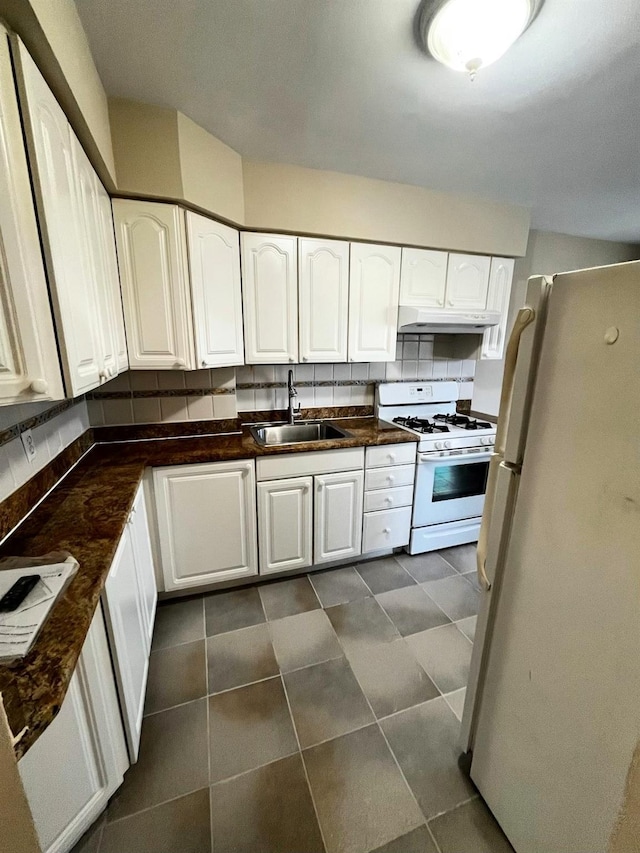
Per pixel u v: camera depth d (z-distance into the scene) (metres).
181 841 1.06
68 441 1.69
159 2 1.01
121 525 1.19
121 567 1.19
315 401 2.68
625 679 0.71
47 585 0.88
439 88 1.36
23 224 0.79
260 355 2.10
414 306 2.39
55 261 0.89
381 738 1.35
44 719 0.59
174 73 1.29
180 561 1.98
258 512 2.08
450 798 1.17
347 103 1.45
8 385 0.77
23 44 0.79
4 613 0.79
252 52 1.20
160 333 1.71
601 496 0.74
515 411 0.98
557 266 3.14
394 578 2.30
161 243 1.64
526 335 0.93
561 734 0.87
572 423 0.80
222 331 1.91
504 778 1.05
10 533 1.14
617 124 1.58
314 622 1.92
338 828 1.09
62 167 0.98
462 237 2.37
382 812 1.13
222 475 1.96
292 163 1.92
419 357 2.92
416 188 2.20
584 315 0.76
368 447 2.24
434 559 2.52
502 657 1.04
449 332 2.68
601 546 0.75
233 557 2.08
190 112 1.52
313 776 1.22
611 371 0.71
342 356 2.28
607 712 0.75
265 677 1.59
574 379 0.79
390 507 2.39
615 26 1.08
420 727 1.39
